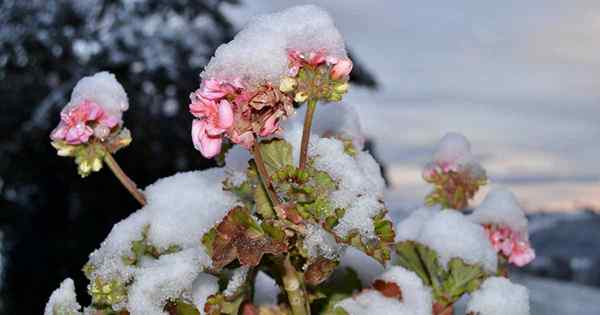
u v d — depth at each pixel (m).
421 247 0.72
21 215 3.62
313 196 0.58
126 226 0.66
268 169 0.61
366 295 0.68
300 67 0.57
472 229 0.72
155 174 3.61
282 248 0.58
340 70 0.56
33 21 3.73
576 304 3.27
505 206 0.75
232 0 3.97
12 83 3.68
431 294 0.71
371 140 3.40
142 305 0.61
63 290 0.64
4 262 3.57
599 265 3.91
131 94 3.60
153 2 3.84
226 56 0.57
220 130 0.56
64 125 0.64
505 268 0.75
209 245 0.61
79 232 3.62
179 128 3.61
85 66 3.67
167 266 0.62
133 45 3.71
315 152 0.63
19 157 3.58
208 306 0.62
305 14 0.58
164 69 3.65
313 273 0.60
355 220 0.59
